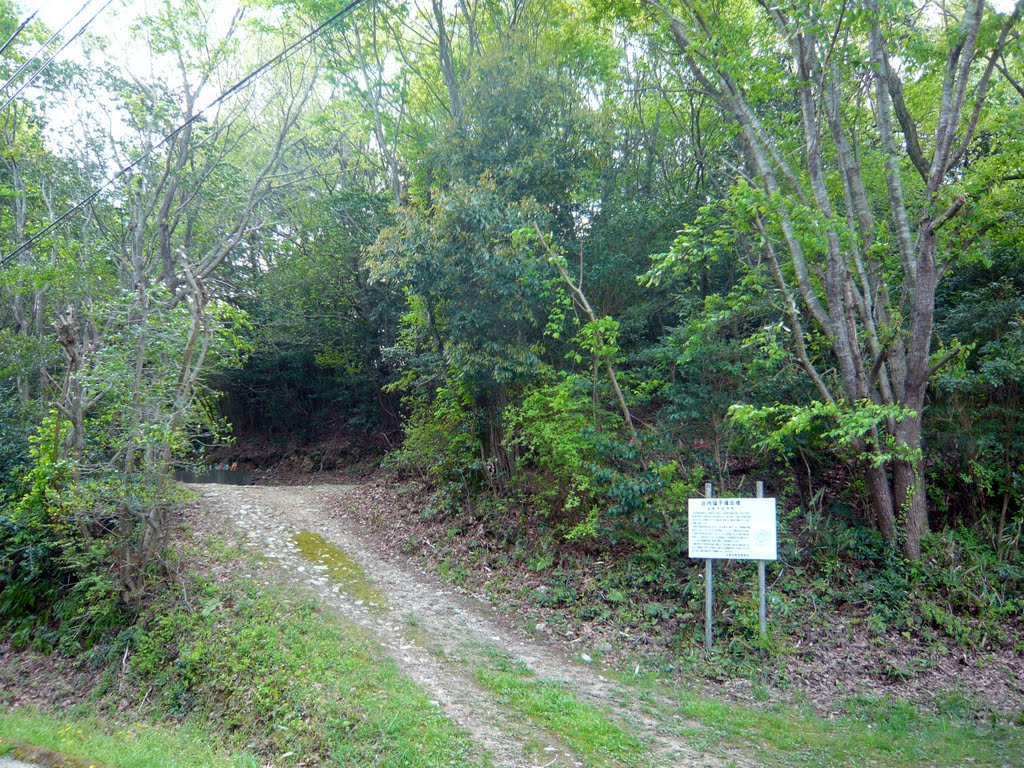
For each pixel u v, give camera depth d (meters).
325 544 14.78
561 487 13.56
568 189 15.77
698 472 12.15
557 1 19.56
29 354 18.05
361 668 9.22
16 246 20.09
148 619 11.95
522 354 14.22
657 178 20.64
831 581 11.26
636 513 11.95
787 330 12.15
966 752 7.36
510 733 7.47
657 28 13.71
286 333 25.39
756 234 12.16
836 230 10.84
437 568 13.62
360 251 22.22
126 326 12.05
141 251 19.77
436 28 21.00
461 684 8.88
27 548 13.88
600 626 11.01
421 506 16.41
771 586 11.12
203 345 12.60
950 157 13.03
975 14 10.97
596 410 12.94
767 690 9.05
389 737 7.34
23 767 6.50
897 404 11.67
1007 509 12.34
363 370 25.83
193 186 20.92
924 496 11.73
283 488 21.05
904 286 12.32
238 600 11.77
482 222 13.77
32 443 14.94
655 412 14.52
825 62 11.52
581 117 15.86
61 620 13.15
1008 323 12.57
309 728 7.92
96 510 11.89
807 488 13.77
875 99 13.74
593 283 16.03
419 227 14.45
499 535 14.08
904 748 7.45
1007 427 12.27
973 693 8.95
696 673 9.55
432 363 17.05
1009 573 10.93
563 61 17.83
